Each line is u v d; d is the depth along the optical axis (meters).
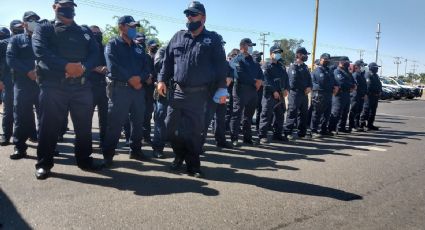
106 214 3.71
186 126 5.07
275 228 3.61
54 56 4.54
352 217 3.99
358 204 4.38
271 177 5.28
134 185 4.61
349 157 6.92
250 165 5.93
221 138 7.21
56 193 4.20
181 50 4.99
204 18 4.93
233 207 4.07
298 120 8.91
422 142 9.05
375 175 5.68
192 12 4.80
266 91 7.88
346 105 10.02
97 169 5.16
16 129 5.47
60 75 4.65
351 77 9.95
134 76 5.34
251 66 7.42
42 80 4.64
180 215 3.79
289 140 8.52
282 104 8.12
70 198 4.08
